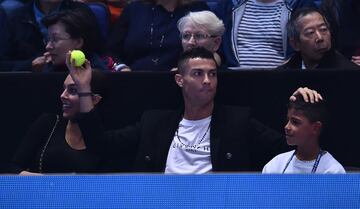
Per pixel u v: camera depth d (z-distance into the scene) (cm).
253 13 2020
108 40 2012
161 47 1967
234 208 1255
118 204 1261
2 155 1683
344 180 1252
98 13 2080
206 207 1257
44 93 1673
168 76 1661
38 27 2083
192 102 1570
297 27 1769
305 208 1255
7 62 1995
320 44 1750
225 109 1592
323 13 1800
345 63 1772
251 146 1584
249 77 1641
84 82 1566
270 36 1992
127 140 1602
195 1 2027
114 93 1661
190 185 1260
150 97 1662
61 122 1647
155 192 1259
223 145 1555
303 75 1623
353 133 1625
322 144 1634
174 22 1986
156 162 1573
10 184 1267
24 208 1264
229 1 2066
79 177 1267
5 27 2070
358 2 2014
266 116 1641
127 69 1894
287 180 1256
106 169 1630
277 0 2020
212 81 1559
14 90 1672
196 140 1571
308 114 1466
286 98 1633
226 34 2016
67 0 2095
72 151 1616
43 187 1267
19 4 2119
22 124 1680
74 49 1827
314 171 1470
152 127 1594
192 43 1791
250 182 1261
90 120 1554
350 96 1620
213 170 1548
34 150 1634
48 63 1891
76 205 1262
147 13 2000
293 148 1571
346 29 2022
